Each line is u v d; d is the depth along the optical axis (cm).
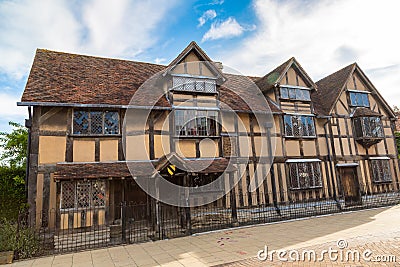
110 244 736
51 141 844
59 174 764
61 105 845
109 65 1176
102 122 915
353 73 1502
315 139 1302
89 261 600
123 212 777
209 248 663
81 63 1115
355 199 1317
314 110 1341
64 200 802
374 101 1538
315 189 1226
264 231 838
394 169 1468
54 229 778
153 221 870
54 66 1031
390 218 948
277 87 1273
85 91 942
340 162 1330
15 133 1806
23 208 768
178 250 658
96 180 842
